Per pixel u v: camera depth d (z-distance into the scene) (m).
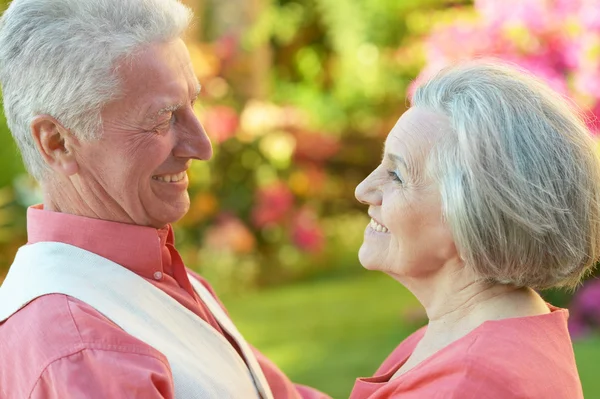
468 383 1.42
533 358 1.46
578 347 4.33
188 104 1.76
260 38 7.22
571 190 1.48
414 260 1.61
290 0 10.44
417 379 1.50
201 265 6.20
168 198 1.78
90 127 1.64
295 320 5.48
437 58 4.73
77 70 1.60
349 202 9.04
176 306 1.75
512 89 1.52
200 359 1.71
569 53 4.41
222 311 2.00
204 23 7.27
